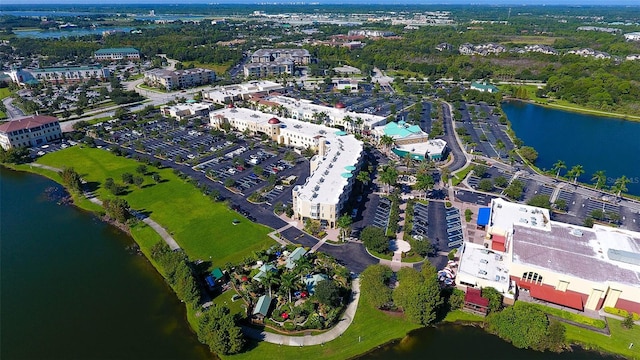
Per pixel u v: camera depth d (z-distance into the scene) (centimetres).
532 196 19912
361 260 14962
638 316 12219
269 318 12269
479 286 13050
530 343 11375
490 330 12106
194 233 16600
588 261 13288
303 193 17312
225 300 13038
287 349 11344
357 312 12644
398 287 12631
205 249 15575
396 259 14988
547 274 12800
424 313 11800
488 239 16050
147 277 14338
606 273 12706
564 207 18475
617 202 19450
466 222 17475
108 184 19712
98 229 17225
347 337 11781
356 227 17025
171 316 12612
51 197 19800
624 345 11500
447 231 16800
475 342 11781
